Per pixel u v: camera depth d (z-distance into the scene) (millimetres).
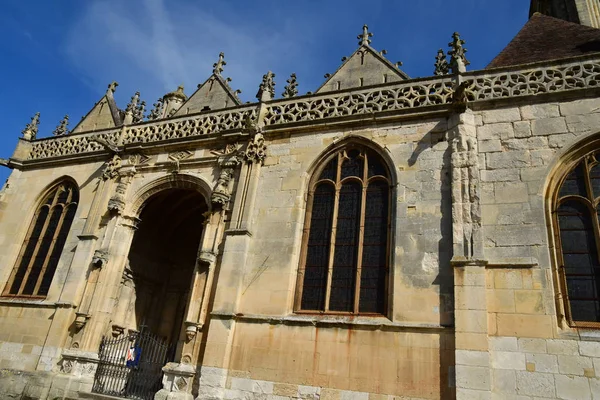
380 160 15719
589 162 13219
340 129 16625
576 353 11062
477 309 12055
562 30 18141
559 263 12320
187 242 23594
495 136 14250
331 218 15477
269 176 16797
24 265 20266
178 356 15055
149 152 19797
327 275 14617
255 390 13531
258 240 15766
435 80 16031
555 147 13492
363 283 14148
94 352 16797
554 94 14094
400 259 13641
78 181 20922
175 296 22453
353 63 19375
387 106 16250
